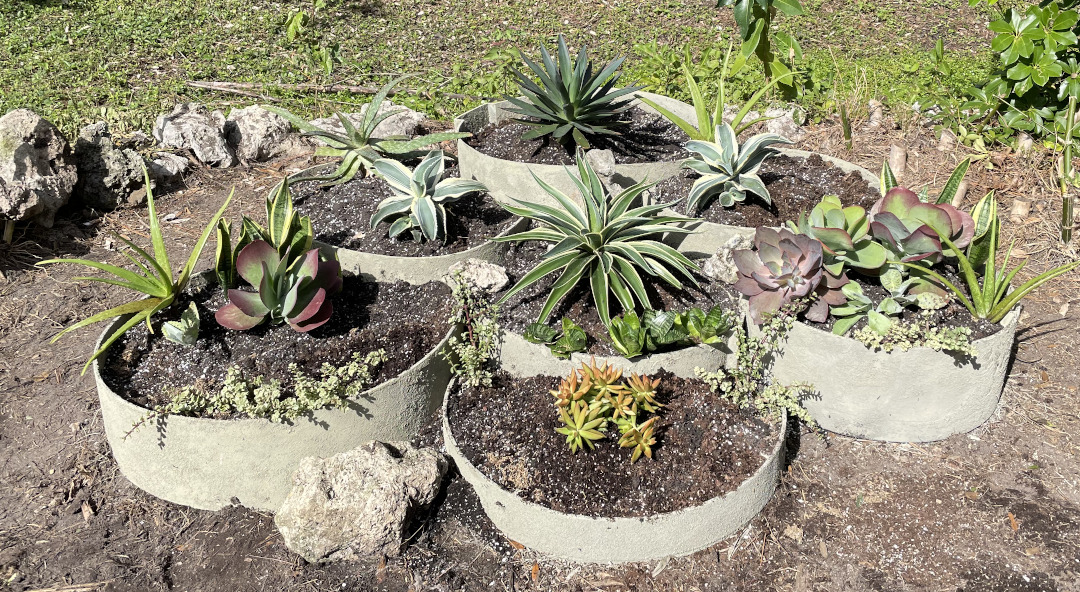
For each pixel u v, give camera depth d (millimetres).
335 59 7301
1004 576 3162
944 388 3562
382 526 3221
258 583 3229
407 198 4383
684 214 4574
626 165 4984
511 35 7883
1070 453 3645
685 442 3430
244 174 5832
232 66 7223
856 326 3635
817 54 7320
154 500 3561
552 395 3605
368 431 3516
